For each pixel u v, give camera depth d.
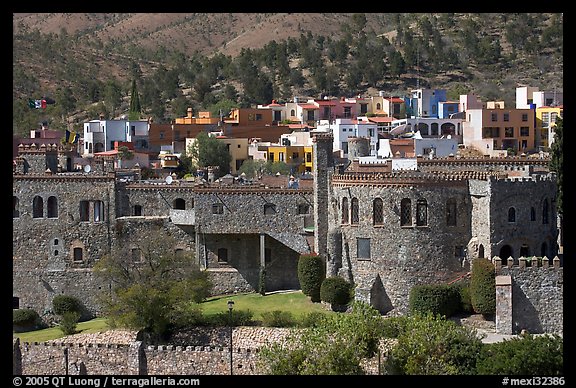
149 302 199.12
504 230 199.50
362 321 173.50
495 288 190.88
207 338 197.75
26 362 194.25
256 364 180.00
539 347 163.75
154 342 198.00
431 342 167.25
